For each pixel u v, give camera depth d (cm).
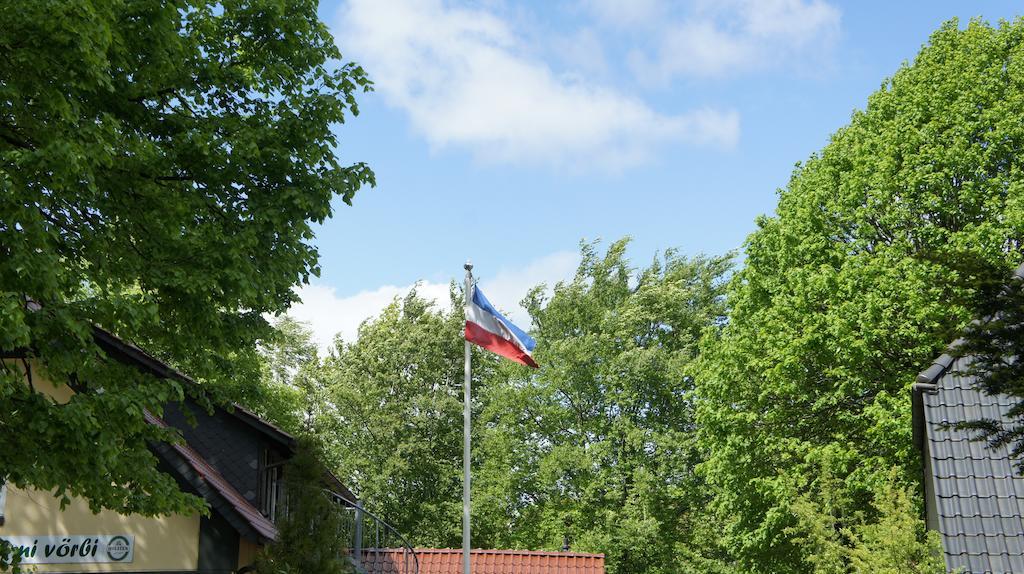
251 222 1434
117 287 1320
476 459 4050
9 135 1225
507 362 3922
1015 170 2261
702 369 2808
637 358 3541
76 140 1146
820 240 2520
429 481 3847
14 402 1096
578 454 3528
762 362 2469
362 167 1529
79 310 1152
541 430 3816
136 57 1354
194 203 1397
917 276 2167
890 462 2234
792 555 2552
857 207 2498
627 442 3556
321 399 4147
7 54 1112
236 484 1911
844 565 1805
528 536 3806
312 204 1446
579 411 3744
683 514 3678
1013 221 2105
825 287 2347
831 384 2452
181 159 1434
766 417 2492
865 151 2545
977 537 1315
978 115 2356
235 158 1423
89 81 1145
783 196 2817
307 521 1470
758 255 2781
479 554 2375
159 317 1291
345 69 1570
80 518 1556
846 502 2114
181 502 1224
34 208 1062
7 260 1039
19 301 1007
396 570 2316
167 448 1530
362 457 3831
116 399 1127
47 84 1125
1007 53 2506
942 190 2317
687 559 3556
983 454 1385
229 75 1500
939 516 1347
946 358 1505
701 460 3541
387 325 4194
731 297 2798
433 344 4059
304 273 1508
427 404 3866
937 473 1385
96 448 1106
